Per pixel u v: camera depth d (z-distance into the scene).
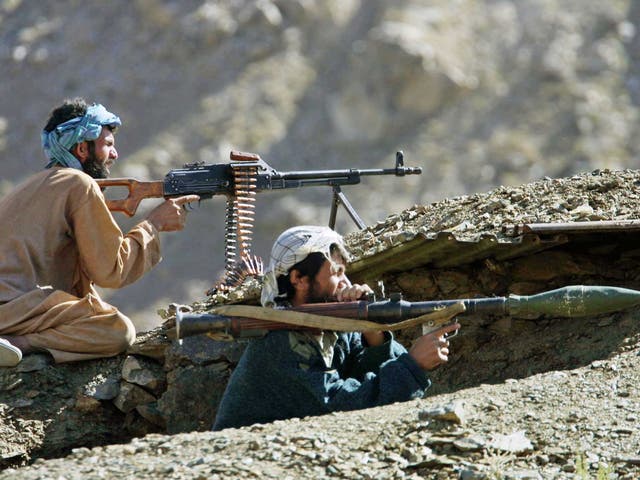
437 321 10.72
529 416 9.90
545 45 71.69
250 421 10.78
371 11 73.94
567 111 67.81
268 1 73.94
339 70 70.62
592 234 13.97
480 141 66.25
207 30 72.56
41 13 76.50
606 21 73.25
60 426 15.27
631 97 69.62
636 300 10.69
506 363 13.45
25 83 72.62
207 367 15.19
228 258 16.73
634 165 65.69
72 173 16.00
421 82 68.19
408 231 14.31
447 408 9.77
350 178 17.56
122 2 75.69
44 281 15.89
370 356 11.05
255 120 68.38
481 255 14.09
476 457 9.24
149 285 59.97
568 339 13.09
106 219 15.86
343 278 11.10
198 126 68.31
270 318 10.52
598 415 9.84
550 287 14.20
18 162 68.81
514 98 68.88
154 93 70.62
